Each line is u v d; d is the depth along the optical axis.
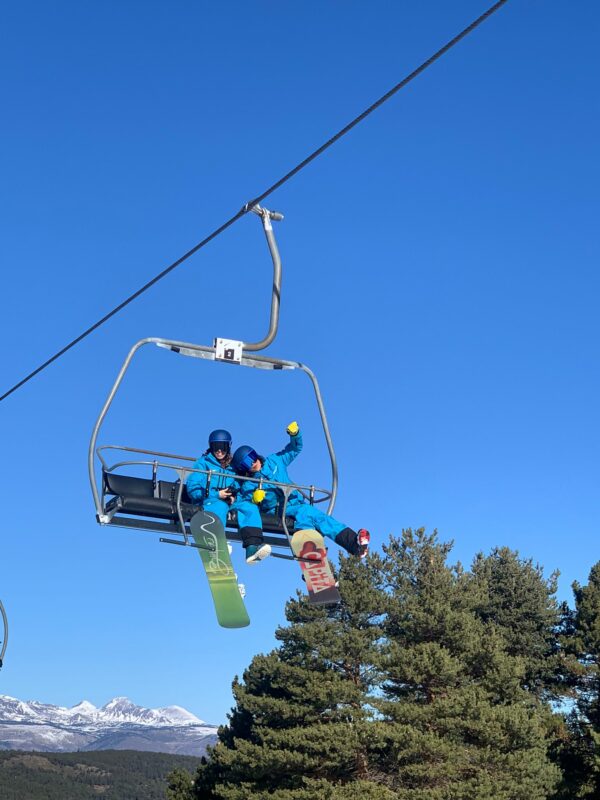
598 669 44.72
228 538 12.19
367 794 34.31
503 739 36.03
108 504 12.00
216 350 11.85
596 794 40.41
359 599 42.09
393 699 40.00
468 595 46.28
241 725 46.31
